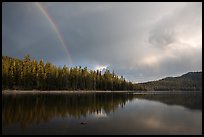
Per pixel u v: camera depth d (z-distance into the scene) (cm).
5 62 11612
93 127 2208
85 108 3997
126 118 2820
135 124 2380
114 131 2025
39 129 2102
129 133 1950
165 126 2269
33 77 12350
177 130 2075
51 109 3738
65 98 6944
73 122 2502
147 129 2116
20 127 2192
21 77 11738
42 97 7162
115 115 3114
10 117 2823
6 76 11019
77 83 15588
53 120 2631
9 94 8631
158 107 4316
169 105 4797
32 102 5016
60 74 14238
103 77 18600
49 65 13625
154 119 2744
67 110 3644
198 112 3472
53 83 13500
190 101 6184
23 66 12206
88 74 17012
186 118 2823
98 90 17512
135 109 3922
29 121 2548
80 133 1941
